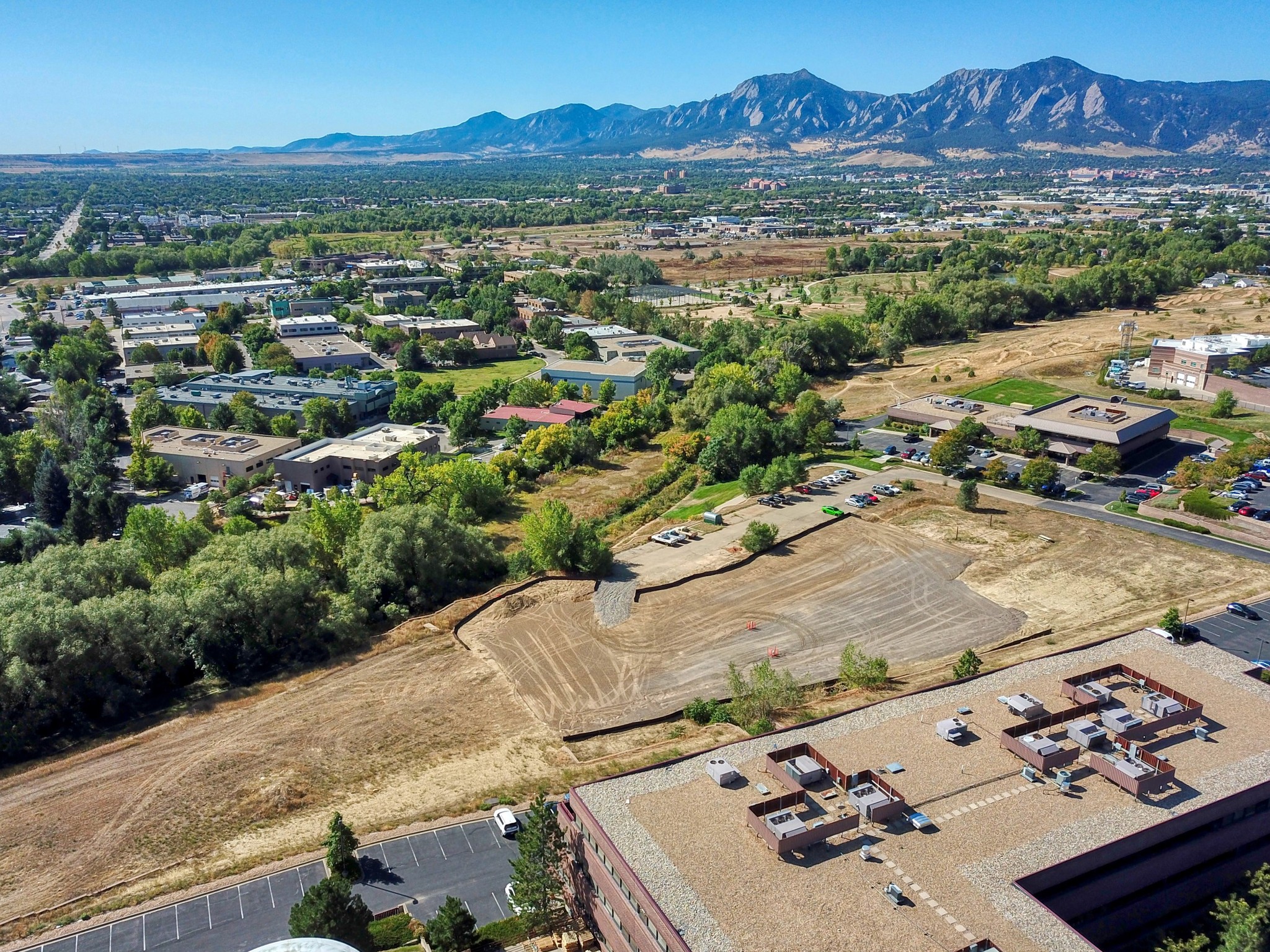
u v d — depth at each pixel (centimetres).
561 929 6969
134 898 7519
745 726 9681
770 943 5375
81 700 10525
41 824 8506
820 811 6462
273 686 11038
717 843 6231
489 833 8275
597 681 11038
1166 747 7212
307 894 6556
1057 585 13050
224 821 8519
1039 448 18425
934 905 5644
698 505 17388
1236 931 6047
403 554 13575
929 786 6788
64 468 19500
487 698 10706
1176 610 11481
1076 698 7844
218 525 17000
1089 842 6166
